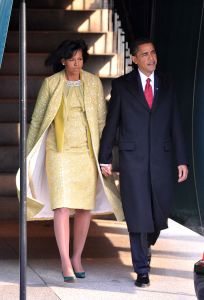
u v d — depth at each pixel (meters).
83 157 14.72
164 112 14.60
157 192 14.47
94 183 14.87
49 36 24.12
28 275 15.29
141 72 14.71
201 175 15.87
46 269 15.74
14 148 21.31
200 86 15.80
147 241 14.95
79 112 14.76
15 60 23.59
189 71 16.22
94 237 18.48
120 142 14.58
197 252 17.30
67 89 14.80
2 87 23.11
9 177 20.52
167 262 16.39
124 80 14.72
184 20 16.44
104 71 23.41
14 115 22.28
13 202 20.06
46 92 14.84
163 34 17.64
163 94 14.66
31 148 14.95
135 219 14.36
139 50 14.56
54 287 14.51
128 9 22.67
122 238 18.44
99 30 24.73
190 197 16.23
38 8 24.97
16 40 24.08
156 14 18.16
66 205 14.47
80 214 15.12
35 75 23.34
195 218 16.11
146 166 14.45
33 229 19.38
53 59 14.92
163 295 14.05
